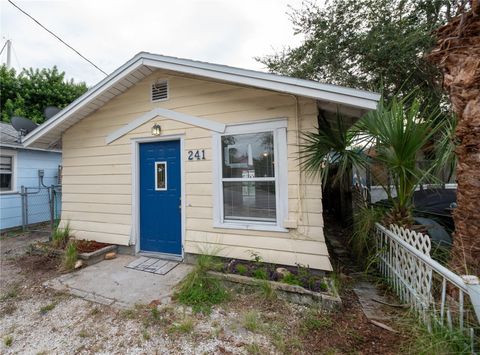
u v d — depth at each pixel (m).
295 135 3.40
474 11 1.84
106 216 4.66
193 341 2.21
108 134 4.66
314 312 2.54
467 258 1.96
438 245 2.76
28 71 11.98
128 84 4.39
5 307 2.84
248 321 2.40
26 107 11.76
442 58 2.11
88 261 3.96
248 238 3.62
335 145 3.29
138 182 4.49
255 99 3.62
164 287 3.20
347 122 3.98
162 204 4.33
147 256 4.29
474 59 1.86
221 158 3.83
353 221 4.52
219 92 3.84
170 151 4.28
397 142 2.72
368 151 3.44
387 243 3.18
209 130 3.89
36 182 7.43
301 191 3.37
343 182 5.75
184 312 2.63
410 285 2.51
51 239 5.05
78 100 4.37
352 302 2.76
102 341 2.24
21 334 2.37
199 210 3.95
